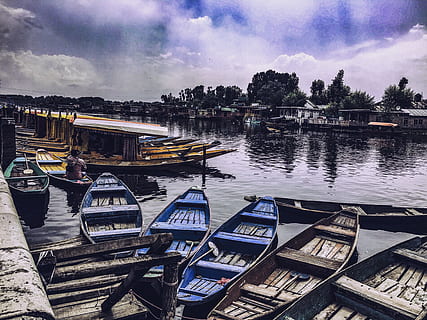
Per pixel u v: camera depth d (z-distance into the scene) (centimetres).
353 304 637
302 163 2592
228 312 604
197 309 681
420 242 941
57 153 2211
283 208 1266
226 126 7556
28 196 1229
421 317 543
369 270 771
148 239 402
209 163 2512
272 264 801
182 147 2531
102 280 607
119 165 1988
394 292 713
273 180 1969
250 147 3616
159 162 2042
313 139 4734
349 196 1664
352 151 3441
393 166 2548
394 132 5756
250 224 1068
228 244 895
